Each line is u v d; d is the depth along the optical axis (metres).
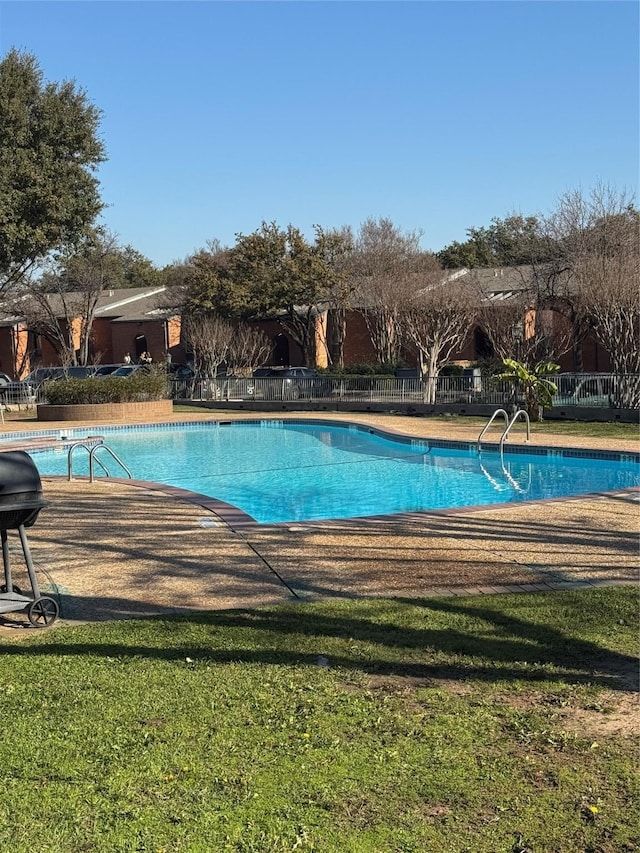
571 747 3.75
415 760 3.63
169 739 3.83
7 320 54.69
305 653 4.97
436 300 32.16
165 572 7.09
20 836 3.06
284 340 47.88
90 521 9.50
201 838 3.04
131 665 4.78
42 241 27.27
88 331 49.59
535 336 30.55
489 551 7.77
